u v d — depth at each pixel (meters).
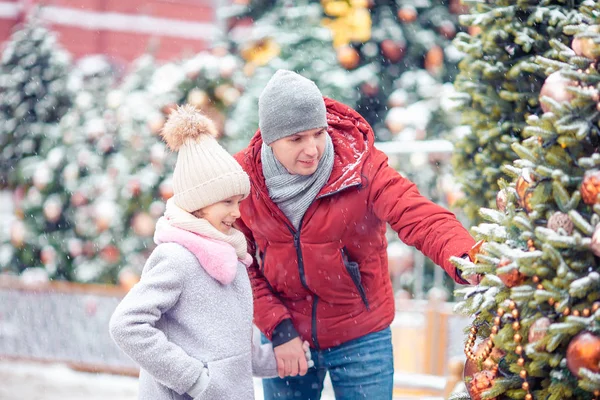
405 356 6.32
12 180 9.38
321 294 3.32
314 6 9.49
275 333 3.34
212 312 2.89
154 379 2.92
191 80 8.48
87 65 10.15
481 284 2.48
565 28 2.46
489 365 2.49
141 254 8.43
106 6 16.44
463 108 4.00
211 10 17.19
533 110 3.71
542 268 2.25
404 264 7.80
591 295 2.21
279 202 3.21
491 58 3.79
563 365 2.24
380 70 9.90
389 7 10.00
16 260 9.05
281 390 3.54
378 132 9.84
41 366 7.54
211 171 2.92
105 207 8.32
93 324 7.42
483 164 3.88
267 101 3.09
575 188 2.34
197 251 2.89
